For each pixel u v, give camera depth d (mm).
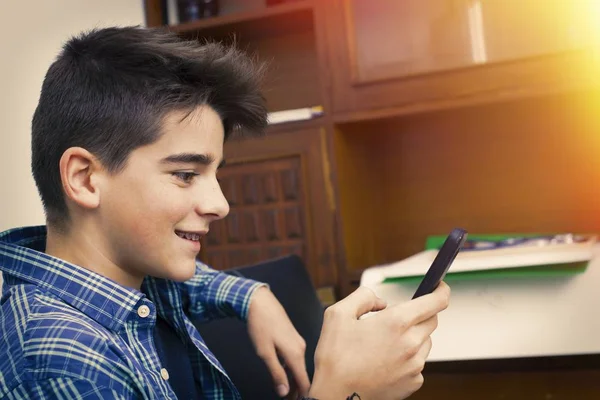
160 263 669
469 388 1686
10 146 1565
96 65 675
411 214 1853
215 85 691
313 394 677
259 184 1684
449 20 1499
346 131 1705
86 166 657
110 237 672
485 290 1073
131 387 601
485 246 1306
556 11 1410
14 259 697
